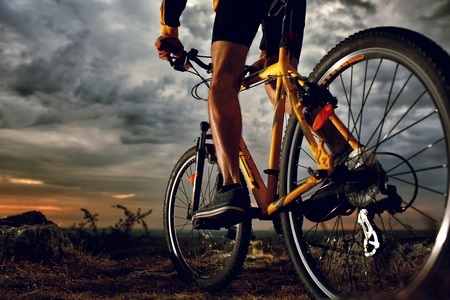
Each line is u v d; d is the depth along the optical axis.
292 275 3.48
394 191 1.69
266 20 2.61
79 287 3.07
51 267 3.82
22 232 4.13
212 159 2.99
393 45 1.68
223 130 2.22
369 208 1.78
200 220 2.41
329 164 1.89
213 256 3.75
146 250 4.83
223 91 2.26
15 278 3.31
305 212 2.10
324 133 2.02
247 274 3.58
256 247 4.94
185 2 2.74
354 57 1.87
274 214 2.24
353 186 1.84
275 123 2.34
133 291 2.97
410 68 1.61
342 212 2.02
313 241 2.14
